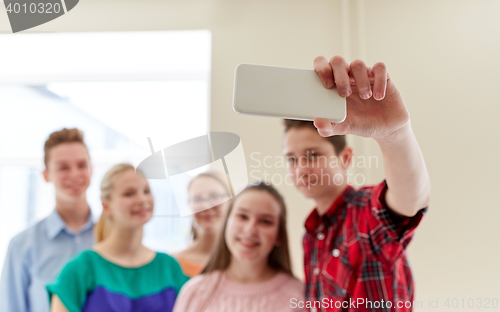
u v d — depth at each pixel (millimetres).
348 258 824
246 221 982
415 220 660
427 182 625
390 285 779
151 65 1655
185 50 1641
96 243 1309
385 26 1425
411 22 1417
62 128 1526
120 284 1196
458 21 1396
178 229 1310
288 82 474
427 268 1271
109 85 1652
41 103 1682
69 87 1678
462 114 1340
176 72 1642
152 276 1241
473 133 1326
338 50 1452
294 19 1495
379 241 752
